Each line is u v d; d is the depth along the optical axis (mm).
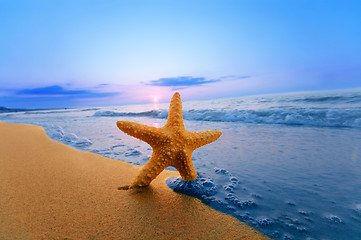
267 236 1700
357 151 3900
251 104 14320
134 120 11141
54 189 2412
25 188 2412
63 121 11289
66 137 6160
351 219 1900
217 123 8625
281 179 2797
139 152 4387
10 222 1746
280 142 4855
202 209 2076
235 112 9977
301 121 7570
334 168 3119
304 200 2254
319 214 1993
